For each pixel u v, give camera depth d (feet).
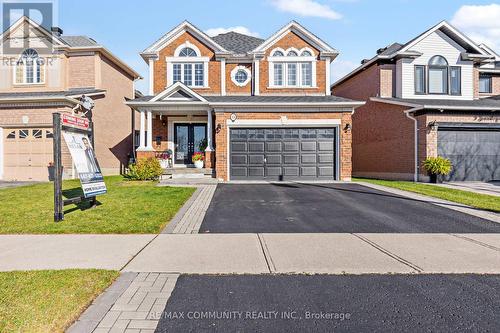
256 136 53.01
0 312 10.81
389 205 31.58
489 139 55.31
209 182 48.52
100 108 63.05
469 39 63.31
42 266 15.25
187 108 55.01
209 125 54.65
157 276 14.34
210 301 12.12
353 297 12.48
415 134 55.77
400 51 62.90
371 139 69.92
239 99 56.29
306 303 12.00
